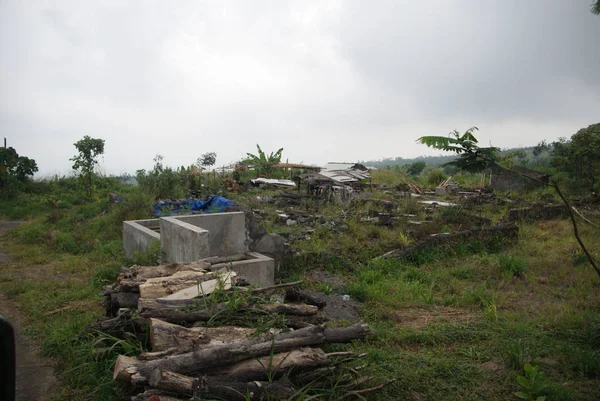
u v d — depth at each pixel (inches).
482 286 303.6
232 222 312.0
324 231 451.8
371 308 262.7
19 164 914.7
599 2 200.2
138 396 123.9
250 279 283.6
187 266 225.0
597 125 788.6
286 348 150.9
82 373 172.9
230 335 154.9
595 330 214.7
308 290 294.5
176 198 658.2
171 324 153.3
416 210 615.2
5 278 332.2
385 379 170.2
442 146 160.7
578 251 387.5
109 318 195.8
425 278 327.6
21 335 224.2
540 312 252.8
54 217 581.9
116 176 1040.2
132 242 363.6
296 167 994.7
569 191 759.1
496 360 191.6
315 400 144.6
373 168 1273.4
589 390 167.0
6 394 70.6
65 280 326.0
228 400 128.5
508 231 437.1
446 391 167.6
